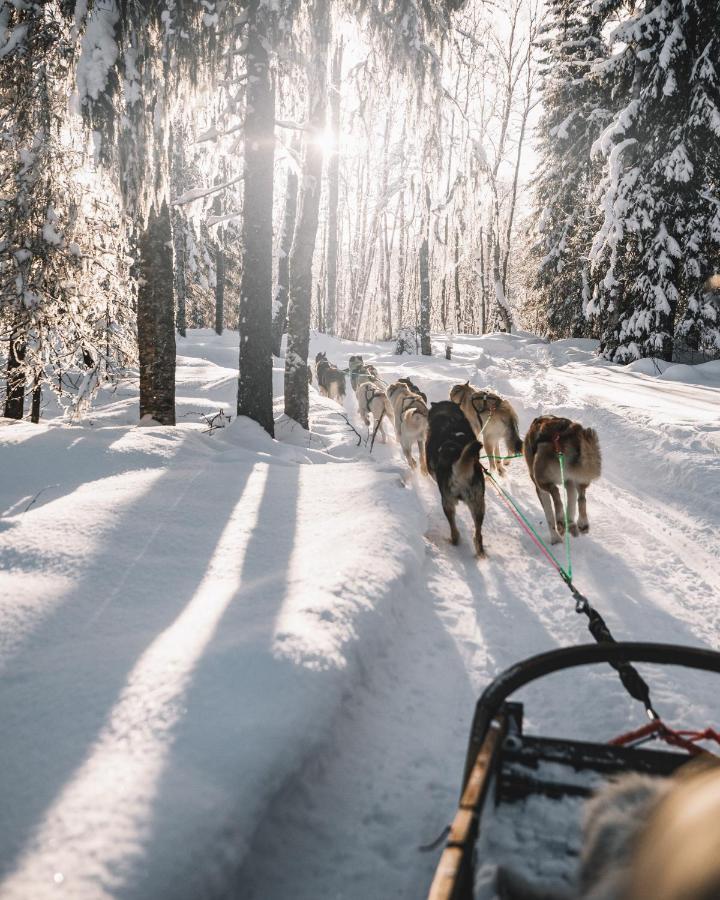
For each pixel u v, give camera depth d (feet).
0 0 30.01
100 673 9.84
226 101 32.30
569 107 103.09
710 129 67.87
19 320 33.06
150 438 27.27
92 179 33.68
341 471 24.99
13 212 32.53
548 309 113.80
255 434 31.60
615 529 22.98
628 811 3.93
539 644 14.25
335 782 9.03
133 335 39.83
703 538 21.68
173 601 13.43
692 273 74.13
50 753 7.98
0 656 10.48
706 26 70.13
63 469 22.91
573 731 10.87
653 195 74.64
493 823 6.66
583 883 3.88
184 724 8.41
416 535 18.80
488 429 30.53
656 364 73.31
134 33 27.50
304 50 32.07
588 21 100.58
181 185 77.00
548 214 110.73
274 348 74.64
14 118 32.53
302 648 10.45
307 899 7.09
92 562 14.65
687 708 11.39
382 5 32.81
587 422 40.55
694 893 2.39
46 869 5.96
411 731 10.71
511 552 20.84
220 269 112.98
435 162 36.63
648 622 15.30
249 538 17.40
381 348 106.83
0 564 14.23
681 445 32.09
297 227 35.32
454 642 14.23
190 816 6.72
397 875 7.56
